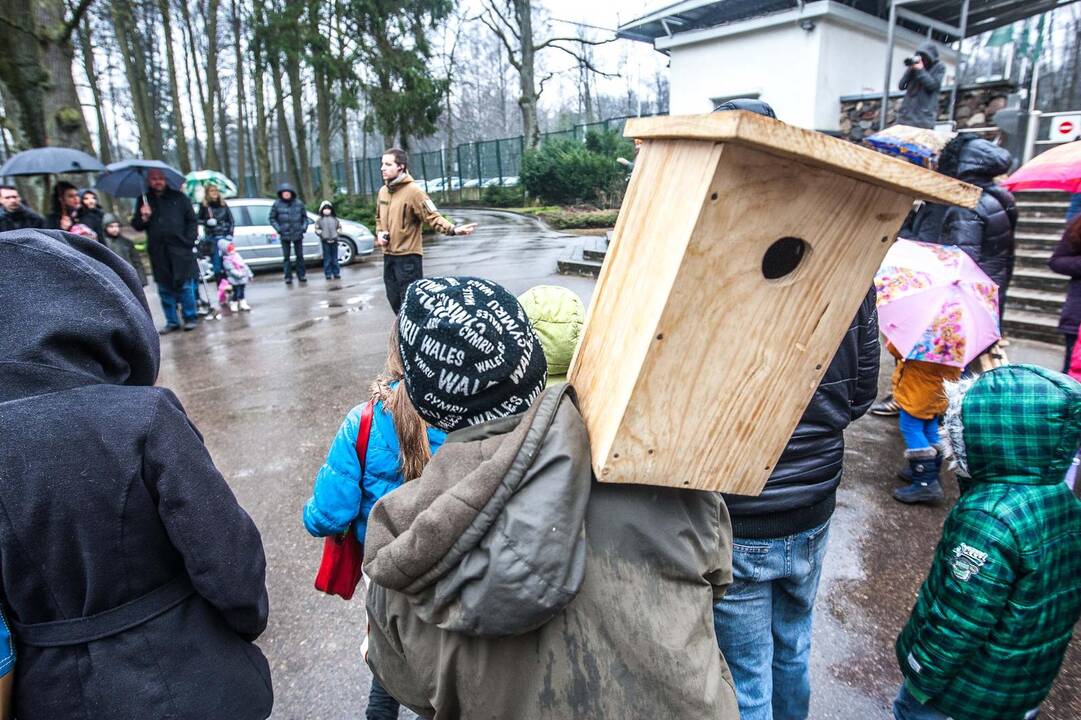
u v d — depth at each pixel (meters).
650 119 0.97
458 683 0.98
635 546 0.94
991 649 1.58
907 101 8.64
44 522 1.11
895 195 0.89
